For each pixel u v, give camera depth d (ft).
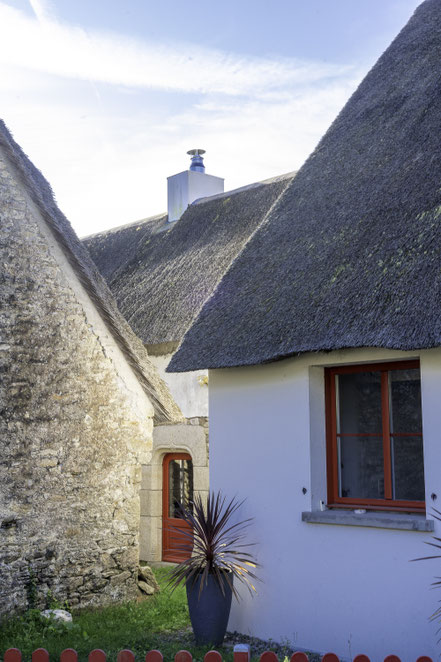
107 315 32.01
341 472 24.11
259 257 28.76
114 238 64.90
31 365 29.48
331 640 21.97
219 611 23.13
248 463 25.48
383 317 20.47
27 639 24.84
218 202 55.11
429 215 22.13
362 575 21.44
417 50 33.14
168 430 42.63
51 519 29.12
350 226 25.31
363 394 23.84
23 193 30.50
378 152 28.17
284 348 22.74
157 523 43.62
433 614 18.63
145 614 28.45
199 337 26.71
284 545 23.80
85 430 30.73
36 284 30.14
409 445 22.27
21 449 28.68
